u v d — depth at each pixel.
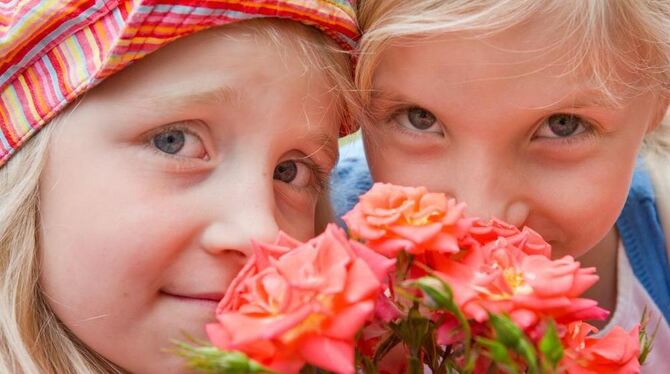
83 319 0.48
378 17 0.50
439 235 0.40
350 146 0.64
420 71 0.49
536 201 0.51
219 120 0.48
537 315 0.39
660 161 0.65
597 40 0.49
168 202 0.47
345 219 0.41
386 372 0.45
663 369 0.62
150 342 0.48
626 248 0.63
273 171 0.49
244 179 0.48
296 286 0.37
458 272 0.40
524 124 0.49
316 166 0.52
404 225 0.40
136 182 0.47
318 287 0.37
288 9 0.48
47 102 0.48
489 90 0.49
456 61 0.49
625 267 0.62
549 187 0.51
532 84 0.49
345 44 0.51
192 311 0.48
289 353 0.37
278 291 0.38
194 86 0.47
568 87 0.49
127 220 0.47
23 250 0.49
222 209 0.48
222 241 0.47
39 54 0.48
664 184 0.64
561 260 0.40
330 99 0.50
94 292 0.48
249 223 0.47
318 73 0.49
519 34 0.48
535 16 0.48
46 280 0.49
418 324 0.40
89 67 0.47
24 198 0.49
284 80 0.48
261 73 0.48
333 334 0.37
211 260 0.48
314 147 0.50
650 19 0.50
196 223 0.47
